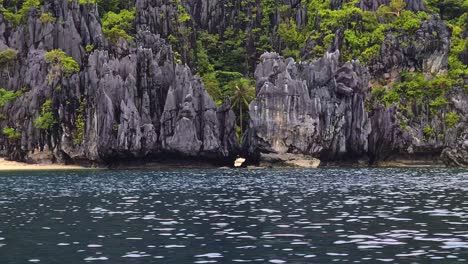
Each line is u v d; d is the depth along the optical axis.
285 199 52.41
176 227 35.72
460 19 163.25
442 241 30.20
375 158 125.31
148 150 116.75
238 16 172.00
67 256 27.05
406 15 150.62
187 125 117.12
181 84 120.38
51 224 37.41
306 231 33.75
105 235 32.91
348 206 46.31
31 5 152.12
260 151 117.69
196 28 170.38
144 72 120.62
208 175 93.00
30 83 132.00
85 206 48.06
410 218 38.94
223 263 25.33
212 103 120.06
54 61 130.62
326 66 124.19
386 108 124.38
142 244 29.98
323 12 157.38
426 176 87.25
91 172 105.19
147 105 118.94
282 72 119.00
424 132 125.12
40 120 123.06
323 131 119.50
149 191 62.69
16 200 53.69
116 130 116.25
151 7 155.00
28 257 26.86
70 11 140.88
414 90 129.88
